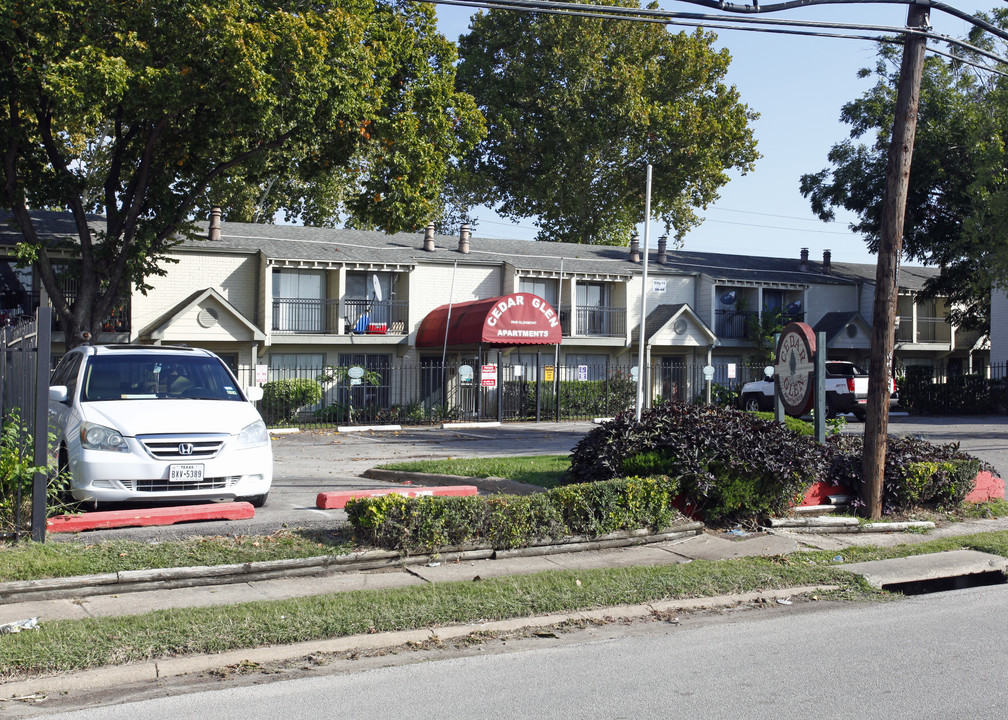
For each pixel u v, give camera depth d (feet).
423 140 85.71
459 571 28.48
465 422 99.76
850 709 17.44
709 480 34.83
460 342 100.07
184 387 35.55
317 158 88.02
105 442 30.58
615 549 32.42
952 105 123.13
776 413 45.44
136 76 66.08
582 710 17.34
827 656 21.06
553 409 106.42
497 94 156.25
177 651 20.30
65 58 64.75
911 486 39.40
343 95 75.72
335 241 112.37
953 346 145.89
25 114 74.49
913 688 18.74
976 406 117.91
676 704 17.70
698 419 37.35
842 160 136.67
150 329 93.91
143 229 79.00
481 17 161.27
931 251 131.34
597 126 151.12
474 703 17.74
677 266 128.77
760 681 19.16
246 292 102.06
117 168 81.71
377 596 24.59
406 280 109.70
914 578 29.84
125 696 18.26
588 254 130.52
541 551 31.14
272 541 28.76
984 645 22.02
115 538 28.12
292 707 17.52
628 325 121.19
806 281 135.33
